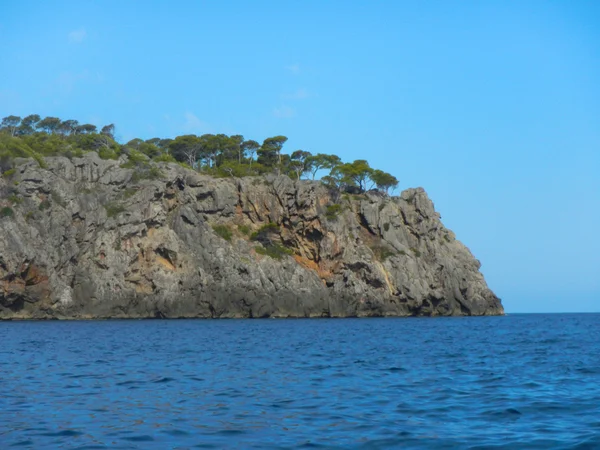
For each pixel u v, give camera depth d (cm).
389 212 16512
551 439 1967
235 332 8638
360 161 19500
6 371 3750
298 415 2378
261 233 15138
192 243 14012
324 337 7656
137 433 2052
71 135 17612
